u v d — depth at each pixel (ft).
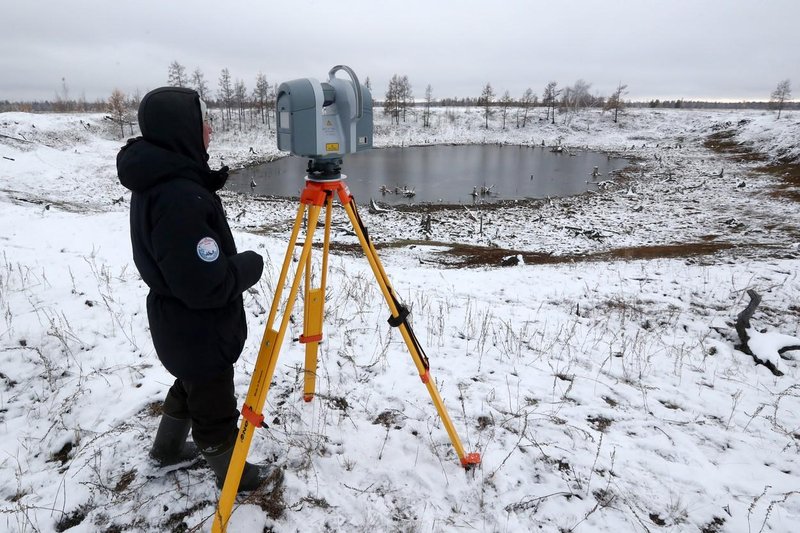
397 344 13.70
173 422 7.80
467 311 17.89
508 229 68.69
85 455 8.63
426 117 265.13
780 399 11.76
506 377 12.15
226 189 116.16
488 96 281.74
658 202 86.74
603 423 10.37
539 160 171.42
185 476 8.16
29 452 8.96
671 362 13.79
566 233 62.90
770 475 8.84
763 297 20.94
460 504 7.77
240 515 7.30
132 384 10.89
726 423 10.62
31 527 7.18
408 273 28.40
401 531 7.15
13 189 80.69
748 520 7.65
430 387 8.19
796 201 75.82
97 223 28.48
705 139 192.75
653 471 8.80
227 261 6.00
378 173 142.41
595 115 263.90
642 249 45.11
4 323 13.41
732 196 86.99
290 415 9.80
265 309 15.64
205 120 6.23
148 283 6.27
